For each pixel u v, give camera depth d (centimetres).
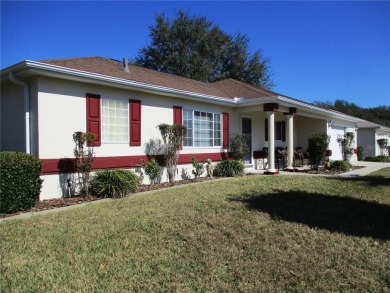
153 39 3328
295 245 466
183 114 1202
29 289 349
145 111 1054
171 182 1091
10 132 882
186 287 355
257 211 634
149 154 1064
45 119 798
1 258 426
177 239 490
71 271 389
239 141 1396
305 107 1506
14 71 776
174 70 3150
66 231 529
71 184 848
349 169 1534
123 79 932
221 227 537
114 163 953
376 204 713
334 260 420
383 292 345
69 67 857
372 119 5391
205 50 3247
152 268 399
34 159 723
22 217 634
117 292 344
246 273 386
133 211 652
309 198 763
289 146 1485
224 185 972
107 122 941
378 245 470
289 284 363
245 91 1504
